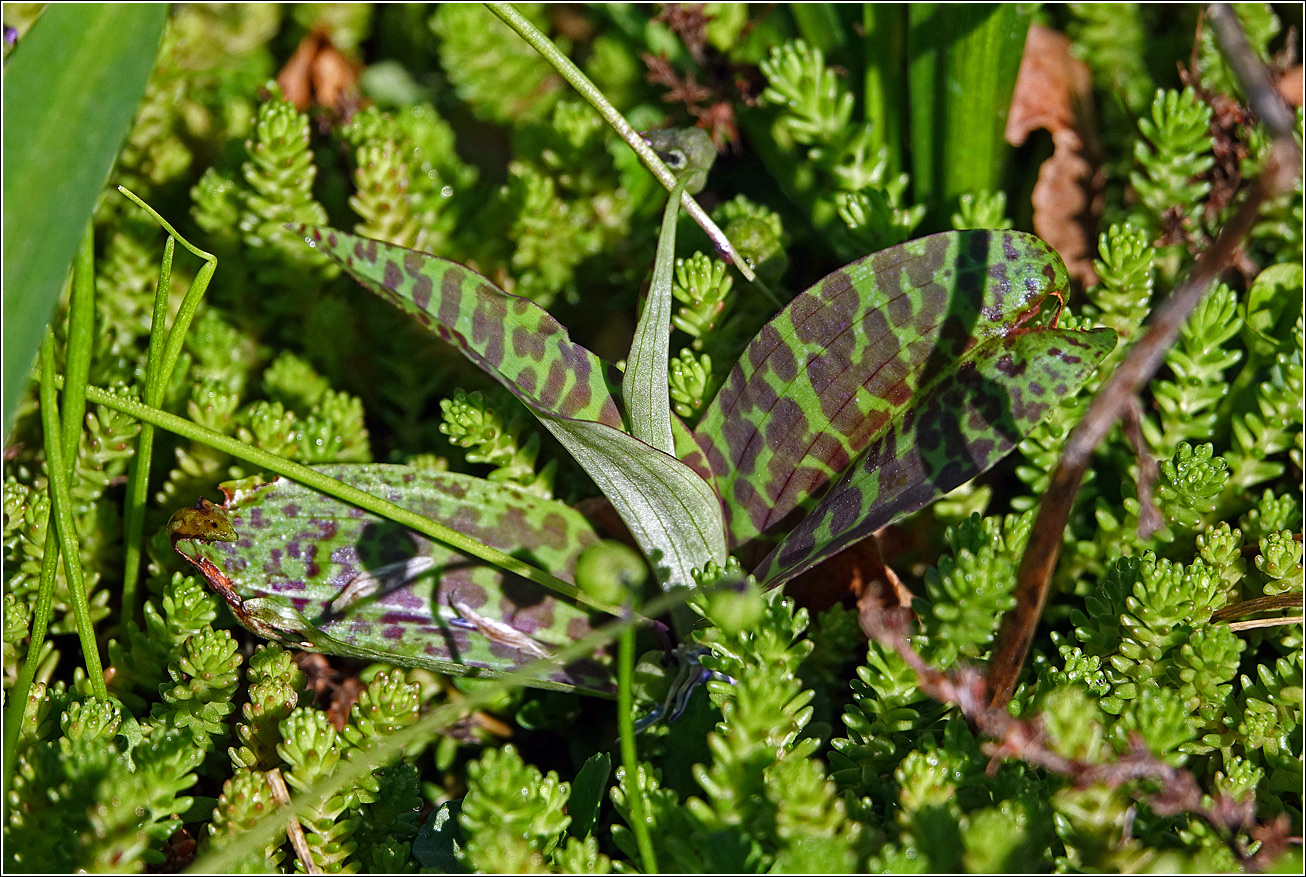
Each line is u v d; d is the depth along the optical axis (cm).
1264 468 98
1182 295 87
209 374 101
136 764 93
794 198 104
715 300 98
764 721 91
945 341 93
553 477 98
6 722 92
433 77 110
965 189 102
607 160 104
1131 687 93
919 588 98
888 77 103
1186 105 100
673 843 90
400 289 92
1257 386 99
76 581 93
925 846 90
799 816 90
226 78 108
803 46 101
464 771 97
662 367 92
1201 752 92
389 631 94
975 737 93
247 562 94
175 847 93
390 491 95
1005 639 92
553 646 95
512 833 90
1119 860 90
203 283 93
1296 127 100
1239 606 95
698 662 93
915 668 91
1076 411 97
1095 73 104
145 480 96
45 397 92
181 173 105
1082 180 104
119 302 102
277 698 93
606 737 96
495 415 97
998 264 93
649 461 92
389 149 101
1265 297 99
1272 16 103
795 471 94
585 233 103
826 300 93
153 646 95
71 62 91
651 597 96
